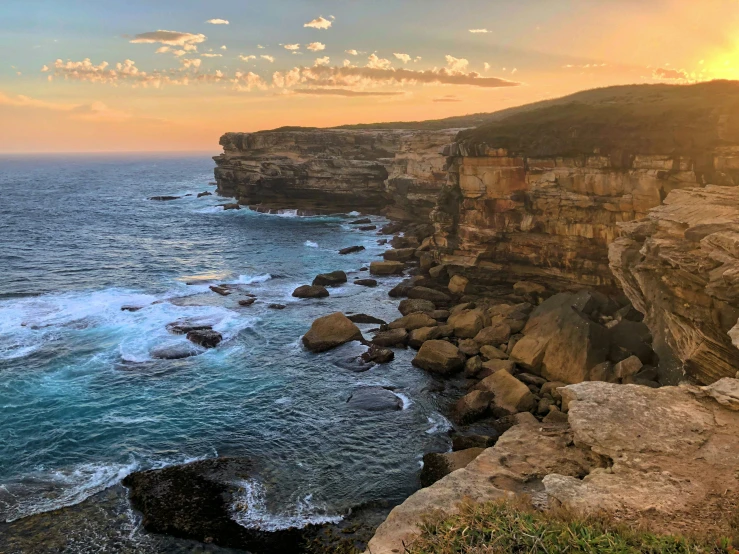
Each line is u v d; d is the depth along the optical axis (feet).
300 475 73.56
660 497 35.78
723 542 28.53
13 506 65.72
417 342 119.65
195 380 102.42
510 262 151.23
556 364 101.71
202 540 60.64
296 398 96.17
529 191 143.23
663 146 120.47
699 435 42.39
